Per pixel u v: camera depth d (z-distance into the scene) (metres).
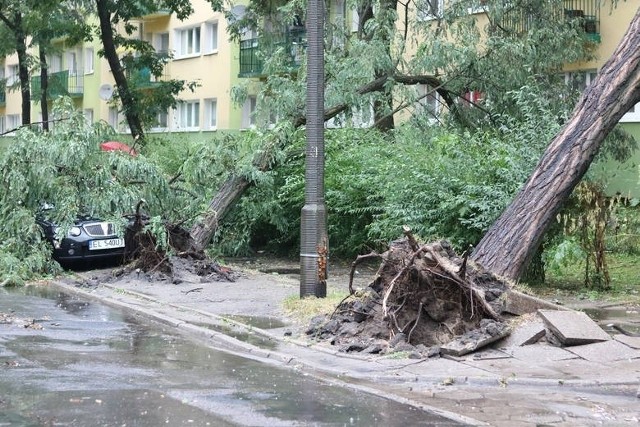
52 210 18.16
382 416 7.29
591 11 24.28
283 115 20.25
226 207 19.06
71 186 17.86
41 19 33.34
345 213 19.86
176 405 7.44
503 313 10.83
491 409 7.75
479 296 10.43
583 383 8.59
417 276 10.43
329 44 21.62
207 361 9.69
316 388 8.38
